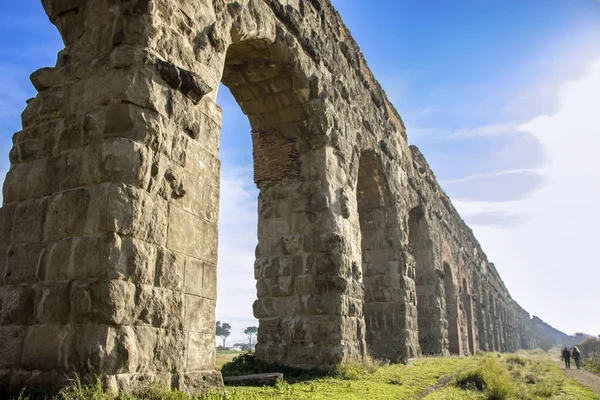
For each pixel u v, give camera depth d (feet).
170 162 21.80
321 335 38.78
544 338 467.11
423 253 82.69
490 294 170.81
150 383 18.89
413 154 80.94
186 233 22.40
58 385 17.47
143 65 21.31
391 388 33.58
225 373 36.96
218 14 28.14
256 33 34.04
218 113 26.21
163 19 23.07
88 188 19.89
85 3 23.34
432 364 56.08
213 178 24.95
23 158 22.16
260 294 41.65
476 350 122.62
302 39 40.96
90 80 21.67
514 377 63.67
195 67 24.94
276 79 41.24
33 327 19.07
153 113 21.16
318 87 42.34
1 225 21.56
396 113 71.10
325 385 31.96
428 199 86.17
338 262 40.06
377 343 59.62
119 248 18.80
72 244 19.29
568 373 91.30
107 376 17.35
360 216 65.05
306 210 41.88
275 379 32.12
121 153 19.70
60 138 21.45
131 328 18.71
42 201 20.83
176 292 21.24
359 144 51.70
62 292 18.81
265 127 44.83
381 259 62.75
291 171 43.45
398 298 60.64
